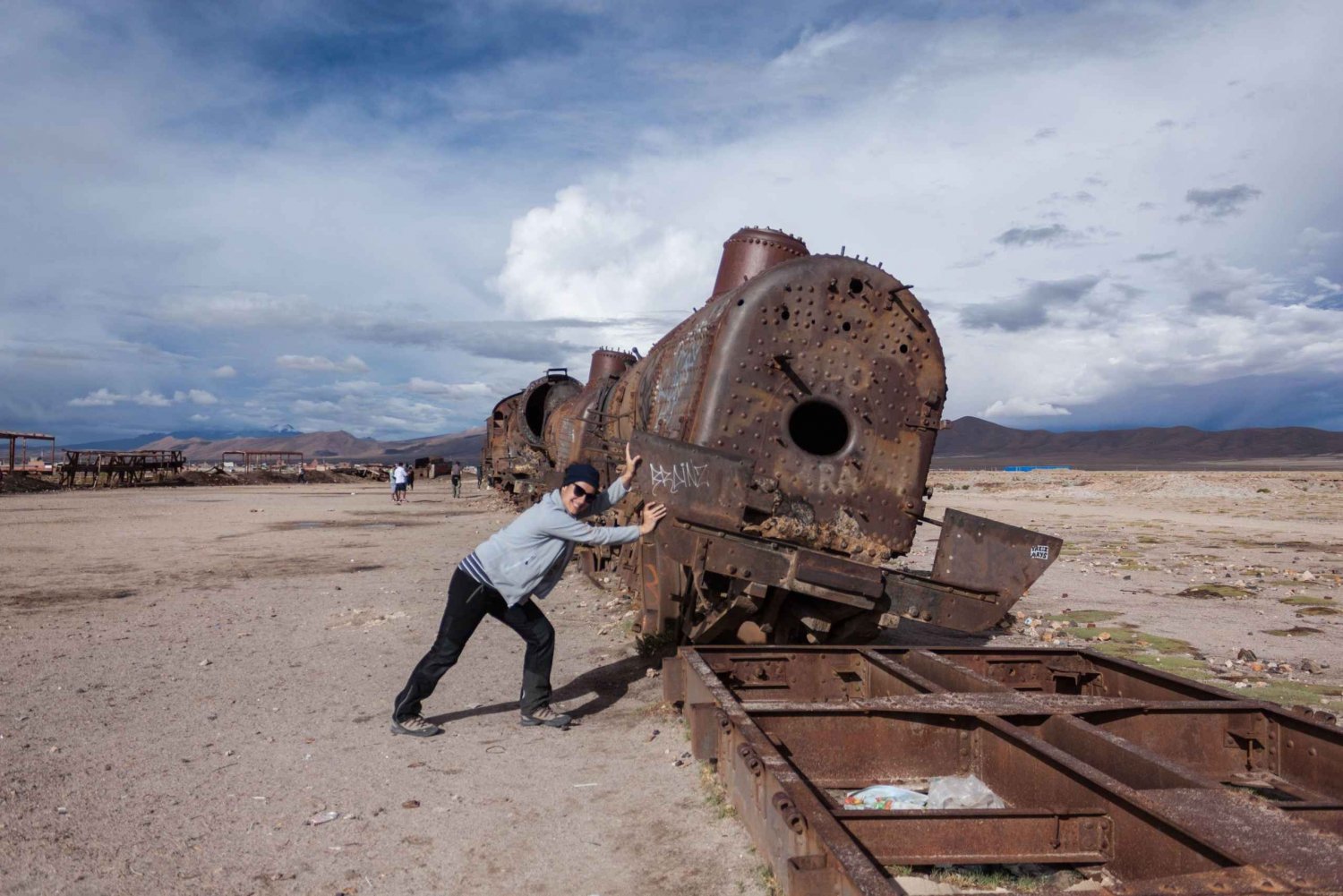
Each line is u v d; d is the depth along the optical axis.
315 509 30.12
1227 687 6.34
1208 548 16.83
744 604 5.86
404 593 11.12
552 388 24.44
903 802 3.71
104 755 5.02
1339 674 6.84
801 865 2.52
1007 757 3.83
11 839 3.82
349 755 5.02
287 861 3.65
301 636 8.48
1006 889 3.11
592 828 3.97
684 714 5.44
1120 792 2.95
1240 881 2.26
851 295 6.39
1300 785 3.87
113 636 8.50
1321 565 14.08
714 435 6.17
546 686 5.61
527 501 23.17
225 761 4.92
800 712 4.10
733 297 6.41
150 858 3.66
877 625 6.11
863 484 6.39
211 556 15.46
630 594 9.84
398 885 3.44
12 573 13.10
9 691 6.42
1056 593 11.22
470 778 4.65
